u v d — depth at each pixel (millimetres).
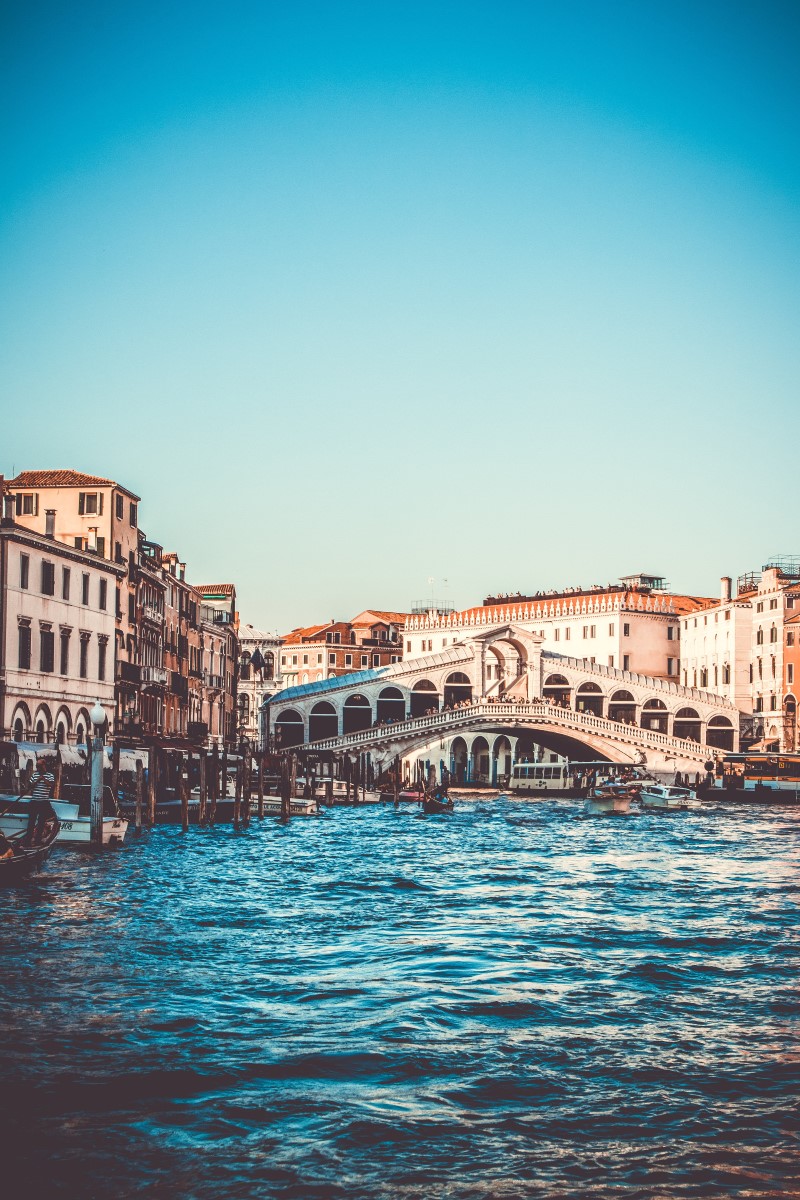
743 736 121438
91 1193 13875
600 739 106062
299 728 123750
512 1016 21094
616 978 24141
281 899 35000
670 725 119875
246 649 138875
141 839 52281
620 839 62344
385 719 124625
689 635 133750
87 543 68750
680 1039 19766
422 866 46406
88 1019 20219
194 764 82250
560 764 112625
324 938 28219
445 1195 14000
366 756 103062
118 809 49031
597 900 35938
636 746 106375
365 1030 19953
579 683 118688
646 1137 15578
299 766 102125
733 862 49281
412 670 116438
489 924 30766
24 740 57281
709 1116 16266
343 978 23703
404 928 29906
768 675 119500
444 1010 21328
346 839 60062
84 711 64875
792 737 115875
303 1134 15516
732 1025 20688
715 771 106062
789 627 116875
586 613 136500
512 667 121188
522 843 59219
